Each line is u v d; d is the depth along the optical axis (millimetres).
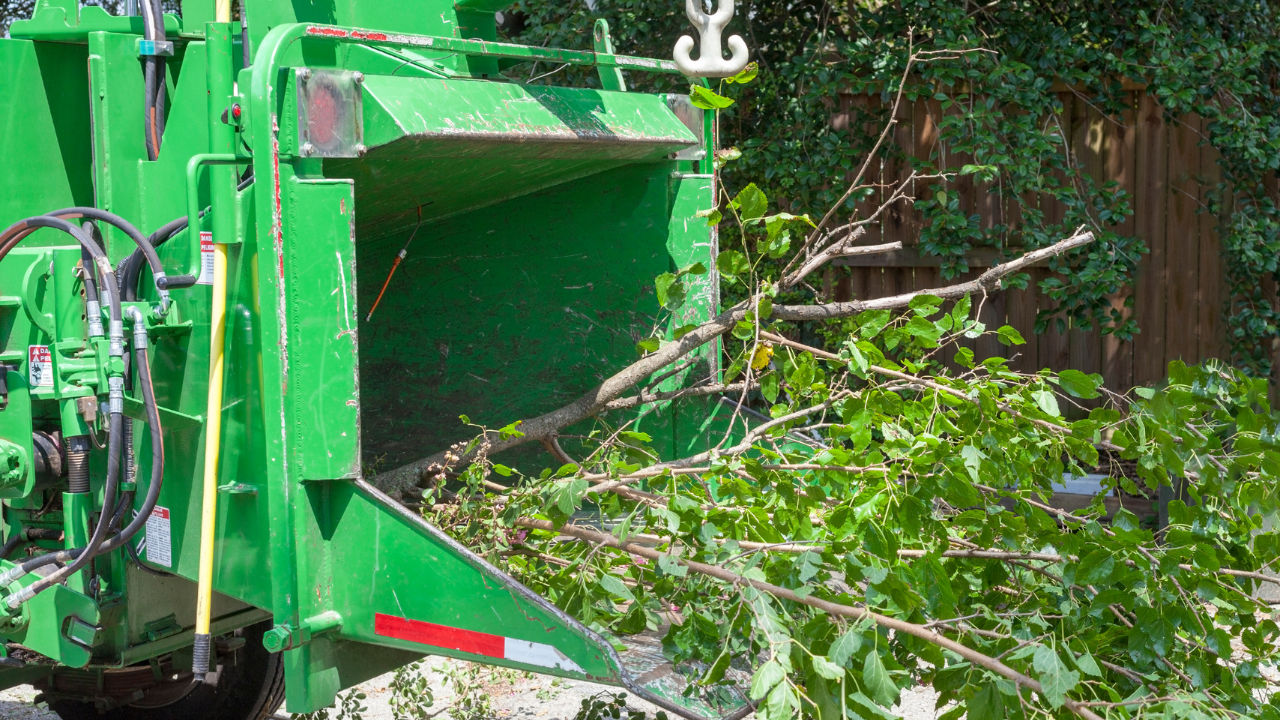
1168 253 7035
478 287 4254
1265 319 6734
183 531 3145
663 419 4105
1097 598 2896
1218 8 6832
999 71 6465
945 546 3172
